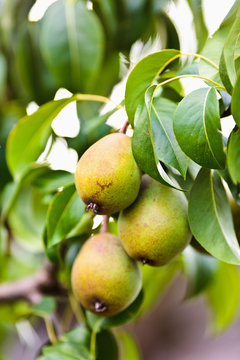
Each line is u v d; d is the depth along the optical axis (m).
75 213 0.65
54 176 0.74
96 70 0.83
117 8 0.91
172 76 0.66
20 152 0.75
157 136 0.59
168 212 0.61
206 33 0.86
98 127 0.75
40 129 0.73
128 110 0.60
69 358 0.68
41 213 0.86
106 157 0.59
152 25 0.91
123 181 0.59
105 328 0.71
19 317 0.86
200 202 0.60
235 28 0.57
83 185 0.59
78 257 0.64
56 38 0.83
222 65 0.57
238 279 0.89
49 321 0.77
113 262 0.63
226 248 0.59
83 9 0.84
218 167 0.57
